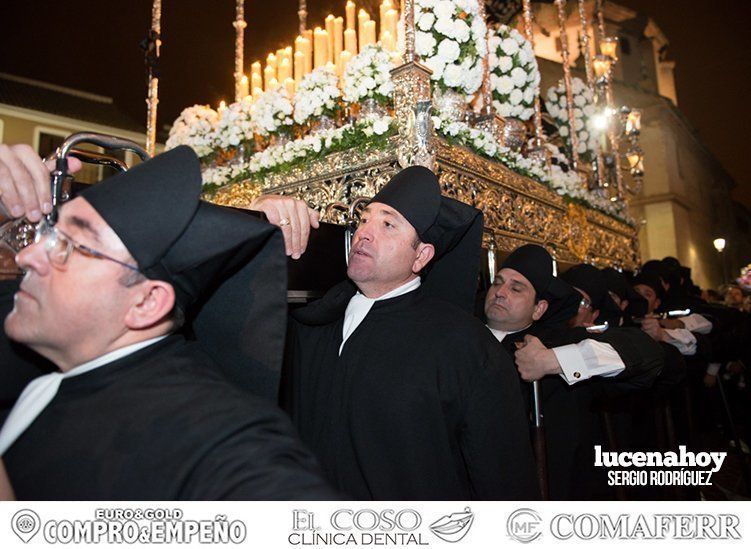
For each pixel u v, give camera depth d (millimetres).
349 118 3283
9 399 1268
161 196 1067
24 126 13844
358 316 1925
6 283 1270
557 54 14750
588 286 3166
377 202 1970
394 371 1762
